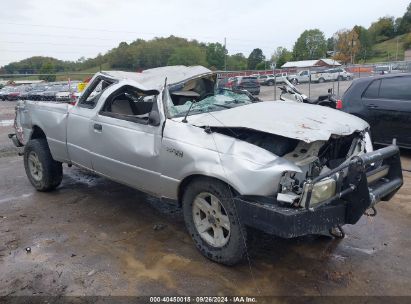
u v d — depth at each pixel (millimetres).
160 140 3891
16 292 3262
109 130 4426
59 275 3504
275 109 3963
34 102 5711
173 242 4109
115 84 4609
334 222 3275
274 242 4094
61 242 4137
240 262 3670
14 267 3648
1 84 36750
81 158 4941
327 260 3736
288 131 3295
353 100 7723
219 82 5145
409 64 20984
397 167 3902
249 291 3264
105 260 3758
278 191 3162
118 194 5562
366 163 3299
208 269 3582
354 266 3629
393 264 3650
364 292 3238
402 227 4426
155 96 4160
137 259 3771
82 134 4809
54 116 5242
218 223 3582
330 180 3250
